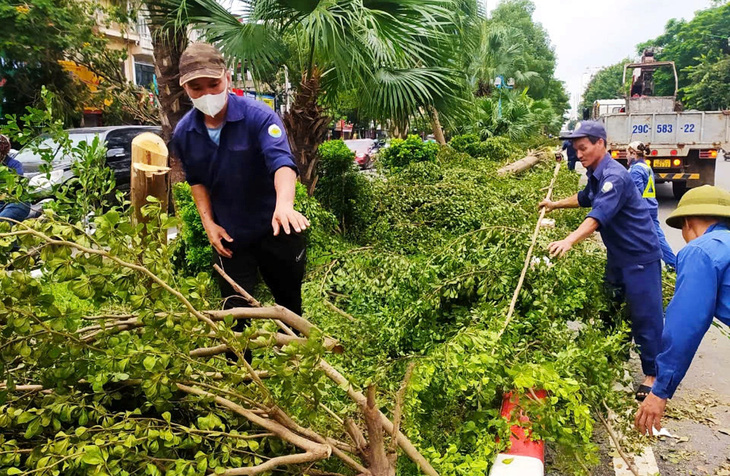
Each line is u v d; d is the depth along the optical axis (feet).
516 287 11.40
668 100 54.75
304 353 5.84
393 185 26.73
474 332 8.21
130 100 61.21
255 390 6.77
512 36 120.06
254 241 10.50
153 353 5.65
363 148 77.56
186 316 5.76
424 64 28.04
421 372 7.44
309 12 21.29
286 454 6.79
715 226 9.08
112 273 5.82
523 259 11.86
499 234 12.71
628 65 60.64
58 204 9.12
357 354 10.03
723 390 13.97
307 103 24.35
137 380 6.30
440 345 8.80
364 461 6.99
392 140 36.35
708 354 16.15
